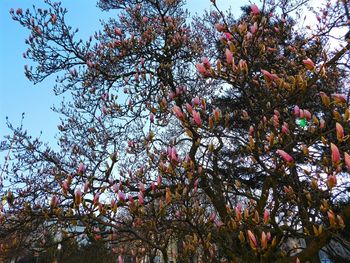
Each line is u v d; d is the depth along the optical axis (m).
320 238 4.63
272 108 4.67
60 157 8.82
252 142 4.30
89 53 9.55
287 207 5.79
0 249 6.05
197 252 5.71
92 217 3.80
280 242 5.22
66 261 7.61
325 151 4.43
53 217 4.20
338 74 7.18
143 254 6.41
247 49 4.73
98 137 8.83
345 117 3.70
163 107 6.12
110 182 5.71
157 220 4.34
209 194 6.28
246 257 4.60
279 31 7.28
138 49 9.08
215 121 4.13
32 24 9.20
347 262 7.43
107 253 8.41
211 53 9.65
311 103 6.23
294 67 6.67
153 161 5.87
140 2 10.30
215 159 5.69
